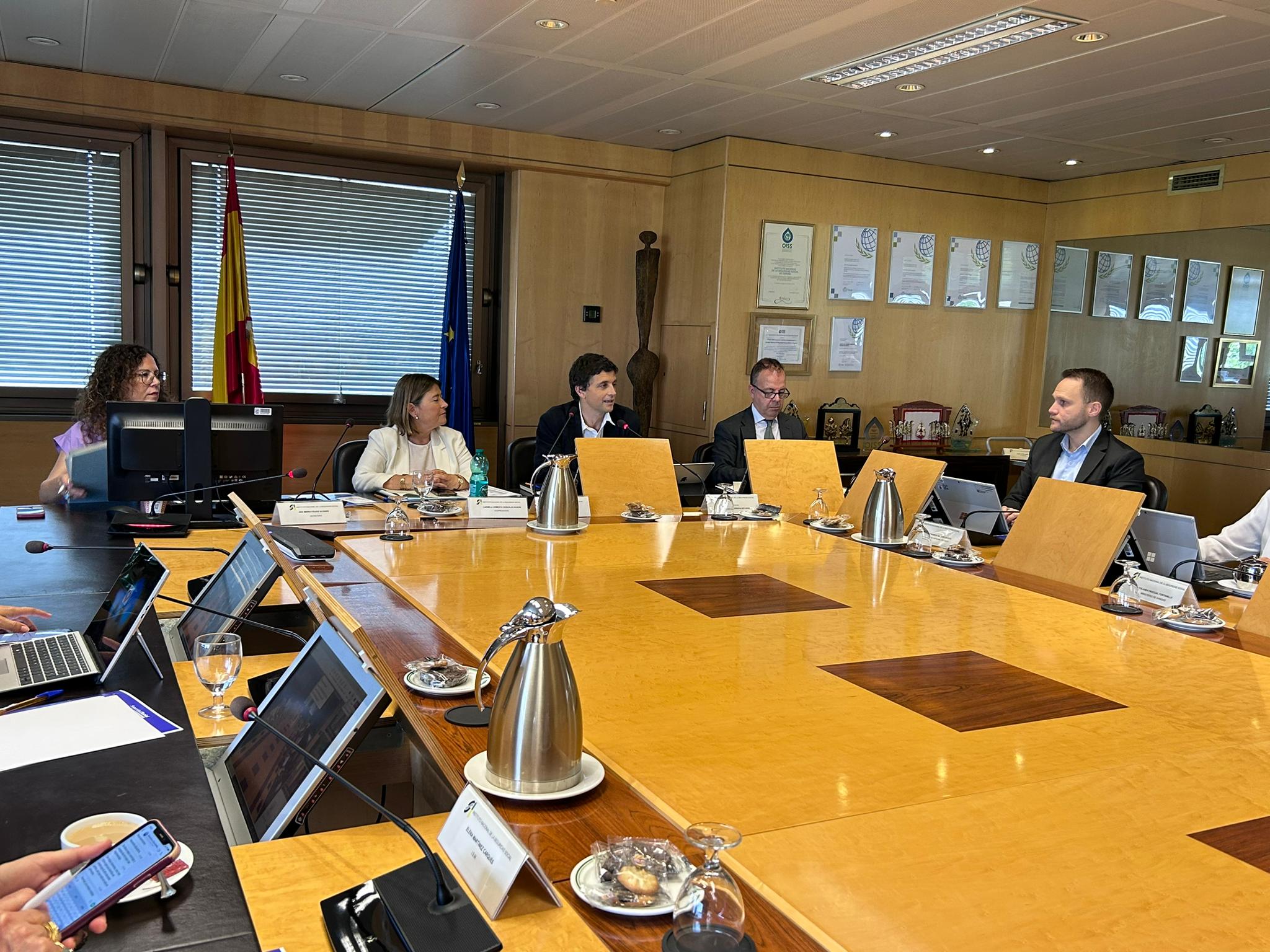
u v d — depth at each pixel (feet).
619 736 4.98
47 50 15.26
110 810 4.14
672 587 8.25
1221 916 3.46
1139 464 13.23
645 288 20.67
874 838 3.97
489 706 5.22
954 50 13.82
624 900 3.50
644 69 15.34
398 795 6.30
